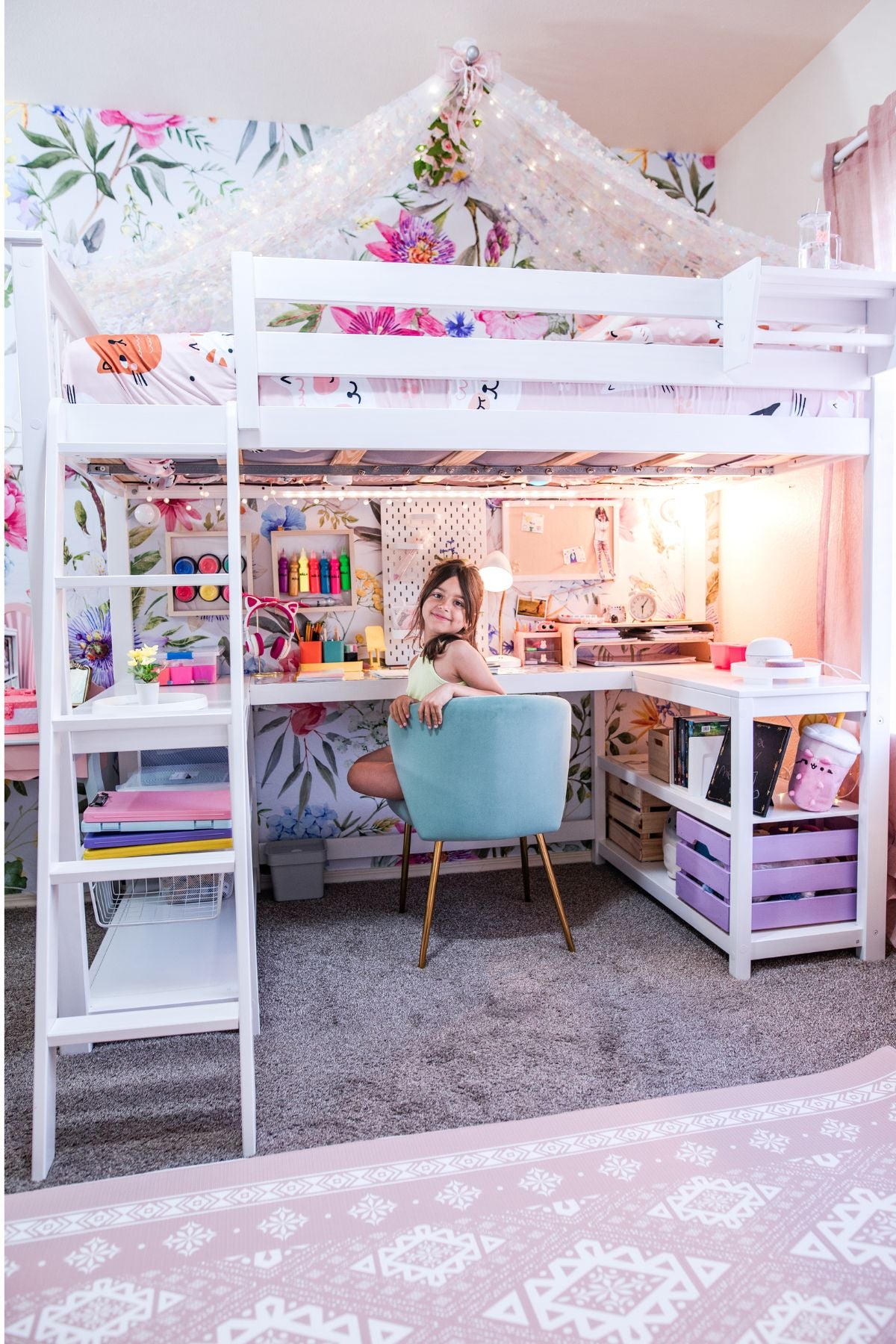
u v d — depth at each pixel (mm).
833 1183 1551
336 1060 2057
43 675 1795
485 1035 2154
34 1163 1648
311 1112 1843
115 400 2014
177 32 2859
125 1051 2148
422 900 3207
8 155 3223
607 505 3617
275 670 3338
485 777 2486
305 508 3410
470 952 2689
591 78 3205
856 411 2508
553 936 2803
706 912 2678
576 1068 1984
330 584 3396
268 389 2086
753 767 2564
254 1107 1712
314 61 3043
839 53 2979
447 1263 1384
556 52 3055
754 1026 2174
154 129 3318
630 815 3363
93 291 2543
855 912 2621
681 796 2838
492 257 3502
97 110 3279
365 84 3176
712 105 3402
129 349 2018
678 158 3746
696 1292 1309
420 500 3463
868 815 2562
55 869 1746
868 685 2555
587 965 2564
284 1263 1396
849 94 2947
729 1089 1877
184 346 2041
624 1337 1232
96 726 1808
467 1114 1813
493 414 2162
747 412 2391
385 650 3436
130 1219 1511
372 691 2982
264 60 3021
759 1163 1612
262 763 3486
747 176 3549
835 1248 1396
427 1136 1733
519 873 3525
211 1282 1359
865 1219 1460
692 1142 1684
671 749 3000
